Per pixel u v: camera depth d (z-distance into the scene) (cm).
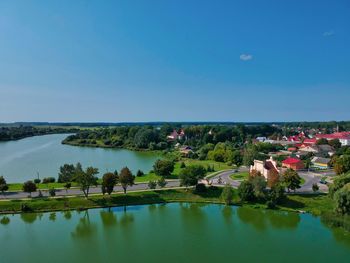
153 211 10056
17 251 7312
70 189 11456
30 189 10300
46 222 9081
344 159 13362
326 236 8094
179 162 19188
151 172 15062
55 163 18638
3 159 19900
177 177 13738
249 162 15725
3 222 9056
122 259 6975
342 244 7650
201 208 10344
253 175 11788
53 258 7006
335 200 8781
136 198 10769
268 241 7850
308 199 10281
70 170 12550
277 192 10188
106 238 8062
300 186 11481
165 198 10944
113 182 10488
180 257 7044
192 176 11312
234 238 8050
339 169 13250
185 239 7994
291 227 8688
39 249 7438
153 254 7188
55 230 8550
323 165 16338
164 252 7275
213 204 10669
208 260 6900
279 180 11075
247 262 6819
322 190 11269
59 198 10288
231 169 15925
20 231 8456
